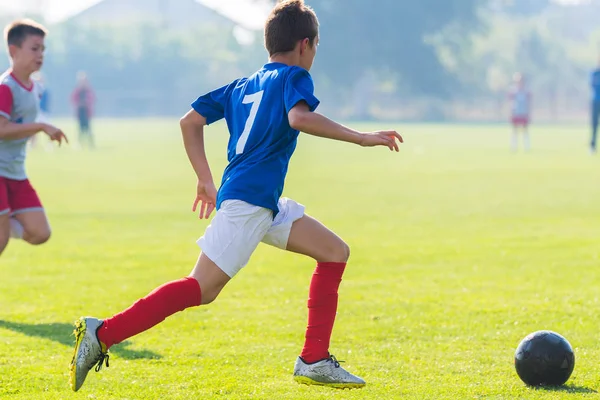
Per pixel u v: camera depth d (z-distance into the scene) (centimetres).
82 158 8531
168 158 8506
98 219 3953
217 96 1468
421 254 2944
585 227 3581
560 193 4969
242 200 1345
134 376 1539
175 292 1330
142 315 1316
